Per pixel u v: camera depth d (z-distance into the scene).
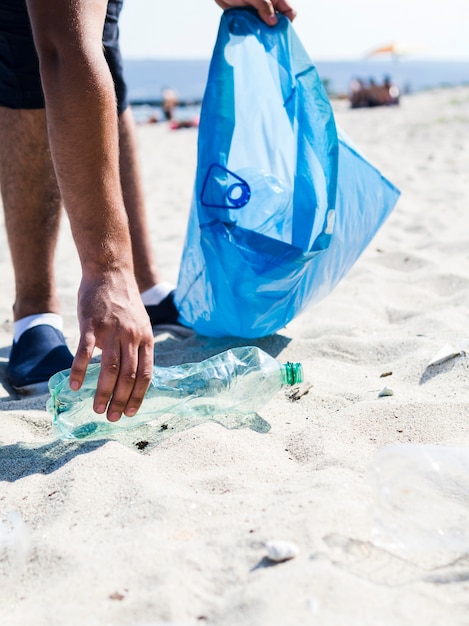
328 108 2.02
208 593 1.12
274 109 2.13
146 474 1.48
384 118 12.06
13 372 2.13
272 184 2.11
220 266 2.07
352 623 1.02
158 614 1.08
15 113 2.13
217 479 1.46
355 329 2.36
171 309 2.53
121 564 1.20
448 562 1.17
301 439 1.64
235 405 1.77
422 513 1.27
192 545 1.24
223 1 2.19
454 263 3.18
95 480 1.47
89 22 1.67
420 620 1.03
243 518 1.30
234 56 2.11
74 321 2.78
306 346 2.23
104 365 1.50
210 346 2.30
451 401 1.75
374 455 1.54
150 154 8.80
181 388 1.78
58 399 1.69
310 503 1.31
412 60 147.50
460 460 1.41
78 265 3.58
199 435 1.63
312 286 2.17
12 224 2.20
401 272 3.16
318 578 1.10
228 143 2.09
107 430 1.71
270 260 1.99
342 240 2.18
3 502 1.46
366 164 2.24
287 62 2.10
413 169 6.14
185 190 5.94
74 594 1.14
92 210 1.61
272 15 2.10
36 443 1.70
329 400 1.85
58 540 1.29
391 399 1.78
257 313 2.11
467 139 7.99
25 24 2.04
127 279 1.60
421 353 2.07
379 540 1.21
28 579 1.22
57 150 1.62
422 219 4.18
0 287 3.28
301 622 1.02
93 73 1.62
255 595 1.08
